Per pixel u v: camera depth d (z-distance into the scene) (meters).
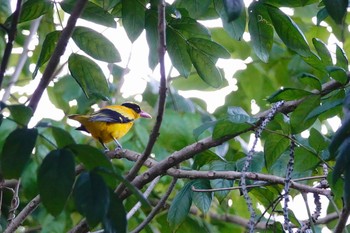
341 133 6.85
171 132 14.28
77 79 10.15
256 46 9.77
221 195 10.92
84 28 9.72
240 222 15.15
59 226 13.24
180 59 10.33
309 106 8.99
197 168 11.47
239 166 11.14
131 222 13.38
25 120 7.16
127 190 10.09
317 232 11.48
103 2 10.55
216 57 10.26
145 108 16.47
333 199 10.25
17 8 8.17
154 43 9.94
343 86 8.79
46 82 8.72
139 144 15.22
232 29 10.02
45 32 15.06
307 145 10.66
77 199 6.44
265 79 18.52
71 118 14.24
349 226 10.51
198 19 11.59
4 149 6.66
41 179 6.52
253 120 9.77
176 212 10.91
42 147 11.46
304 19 18.41
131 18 9.95
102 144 14.55
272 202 10.12
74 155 6.72
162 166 10.16
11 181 11.83
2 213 12.98
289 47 9.50
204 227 13.66
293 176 11.37
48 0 9.76
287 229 8.24
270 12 9.43
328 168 10.45
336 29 16.02
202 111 17.48
